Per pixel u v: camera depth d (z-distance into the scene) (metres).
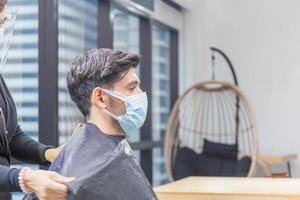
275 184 2.62
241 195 2.24
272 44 5.14
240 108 5.04
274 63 5.12
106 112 1.41
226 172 4.46
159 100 5.28
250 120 4.75
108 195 1.25
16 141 1.95
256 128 4.65
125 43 4.51
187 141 5.20
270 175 4.43
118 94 1.41
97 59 1.41
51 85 3.08
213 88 5.04
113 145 1.36
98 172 1.26
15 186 1.29
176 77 5.38
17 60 3.11
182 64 5.37
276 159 4.60
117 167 1.30
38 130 3.09
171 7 5.12
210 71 5.32
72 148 1.35
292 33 5.06
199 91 5.20
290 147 5.02
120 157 1.32
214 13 5.35
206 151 4.69
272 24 5.14
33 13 3.12
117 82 1.42
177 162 4.64
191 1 5.34
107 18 4.02
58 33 3.19
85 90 1.41
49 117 3.07
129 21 4.60
